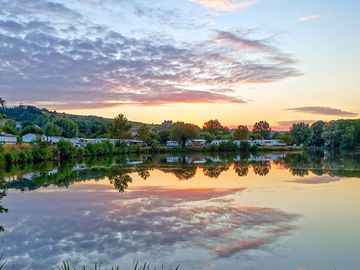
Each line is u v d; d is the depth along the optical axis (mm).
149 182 37062
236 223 19016
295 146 155375
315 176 40719
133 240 16125
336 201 24984
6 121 158250
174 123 151750
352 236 16422
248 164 62250
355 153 99062
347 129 133500
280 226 18297
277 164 61156
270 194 28359
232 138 168500
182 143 137000
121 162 69188
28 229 18172
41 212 22234
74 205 24406
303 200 25516
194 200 26000
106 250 14797
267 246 15102
